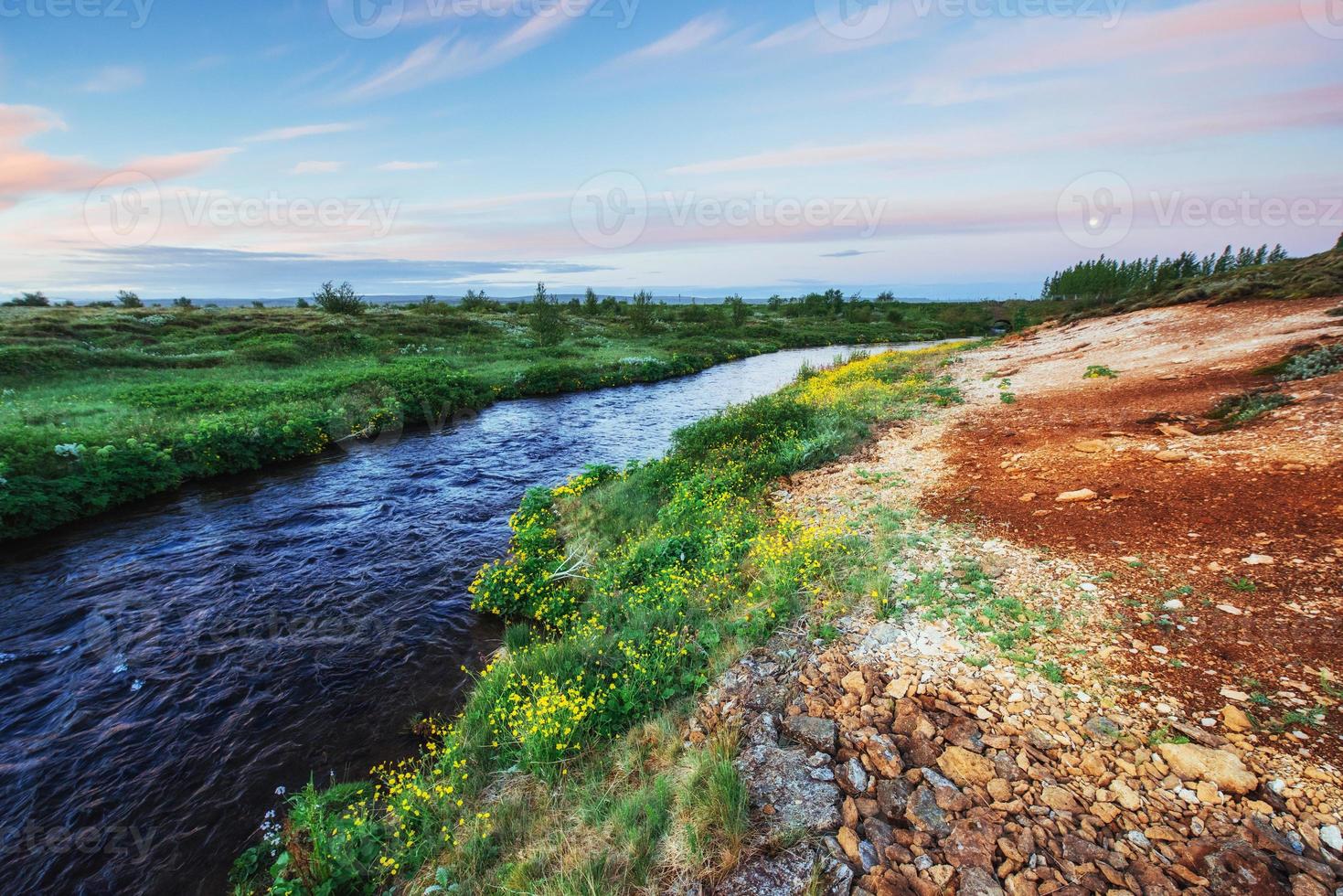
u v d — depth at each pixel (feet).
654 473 38.73
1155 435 29.60
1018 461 30.01
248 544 33.35
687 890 10.47
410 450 55.42
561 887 11.00
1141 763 11.50
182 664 22.38
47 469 36.68
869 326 219.41
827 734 13.32
